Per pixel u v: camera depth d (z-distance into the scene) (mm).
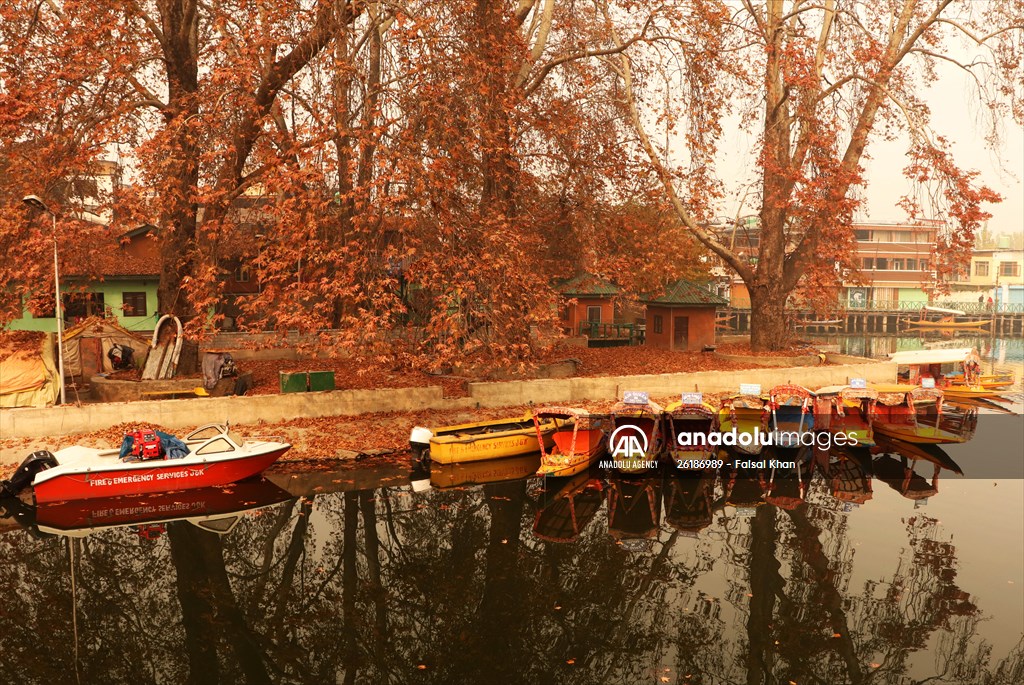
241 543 17750
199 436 22547
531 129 31969
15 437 22141
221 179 24109
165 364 26906
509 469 23812
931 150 31812
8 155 23453
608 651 12898
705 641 13219
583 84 34469
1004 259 105000
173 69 26094
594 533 18672
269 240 22953
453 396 28547
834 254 34000
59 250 24312
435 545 17859
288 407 25359
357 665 12531
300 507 19984
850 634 13406
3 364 24250
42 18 23406
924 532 18578
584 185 34938
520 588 15531
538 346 30453
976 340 78125
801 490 22281
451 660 12672
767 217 40000
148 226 40969
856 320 90375
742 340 47469
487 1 25516
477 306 24125
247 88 23062
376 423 25828
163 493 20516
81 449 20578
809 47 35344
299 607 14719
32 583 15562
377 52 23797
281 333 22219
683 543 17938
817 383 35344
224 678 12055
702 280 60031
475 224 23938
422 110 21859
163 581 15789
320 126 21188
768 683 11797
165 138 21875
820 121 36000
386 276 22406
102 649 12977
